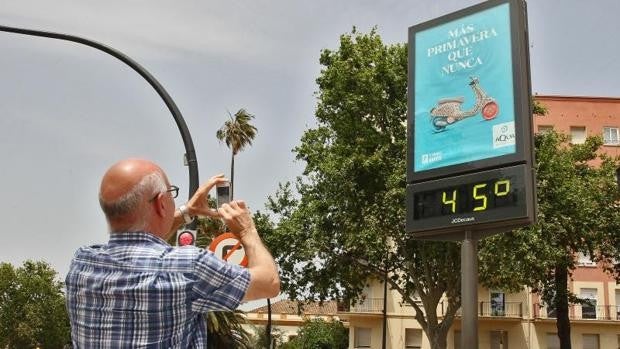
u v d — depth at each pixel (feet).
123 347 7.73
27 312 238.89
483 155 42.22
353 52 108.37
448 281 110.63
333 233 110.11
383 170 105.91
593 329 154.40
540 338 155.22
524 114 41.06
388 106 108.06
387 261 114.62
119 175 8.37
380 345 160.25
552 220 100.37
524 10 43.14
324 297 113.91
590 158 113.70
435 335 110.52
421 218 44.34
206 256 8.14
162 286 7.83
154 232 8.52
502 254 95.45
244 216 9.02
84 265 8.18
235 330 40.57
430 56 46.60
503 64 42.65
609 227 107.55
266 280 8.41
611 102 155.94
